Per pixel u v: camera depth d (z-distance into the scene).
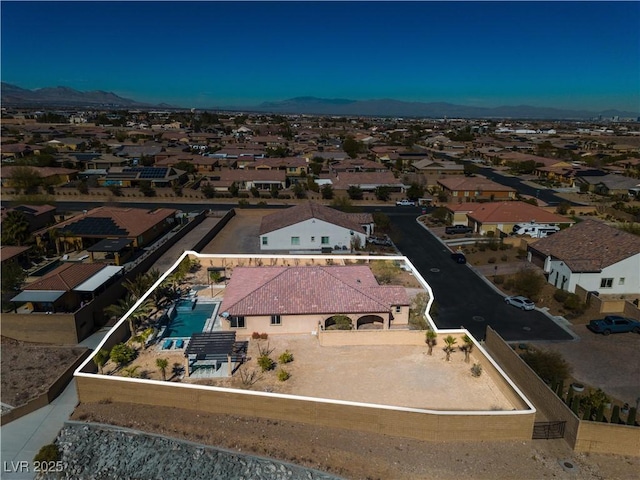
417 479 22.38
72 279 40.69
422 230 72.69
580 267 45.78
